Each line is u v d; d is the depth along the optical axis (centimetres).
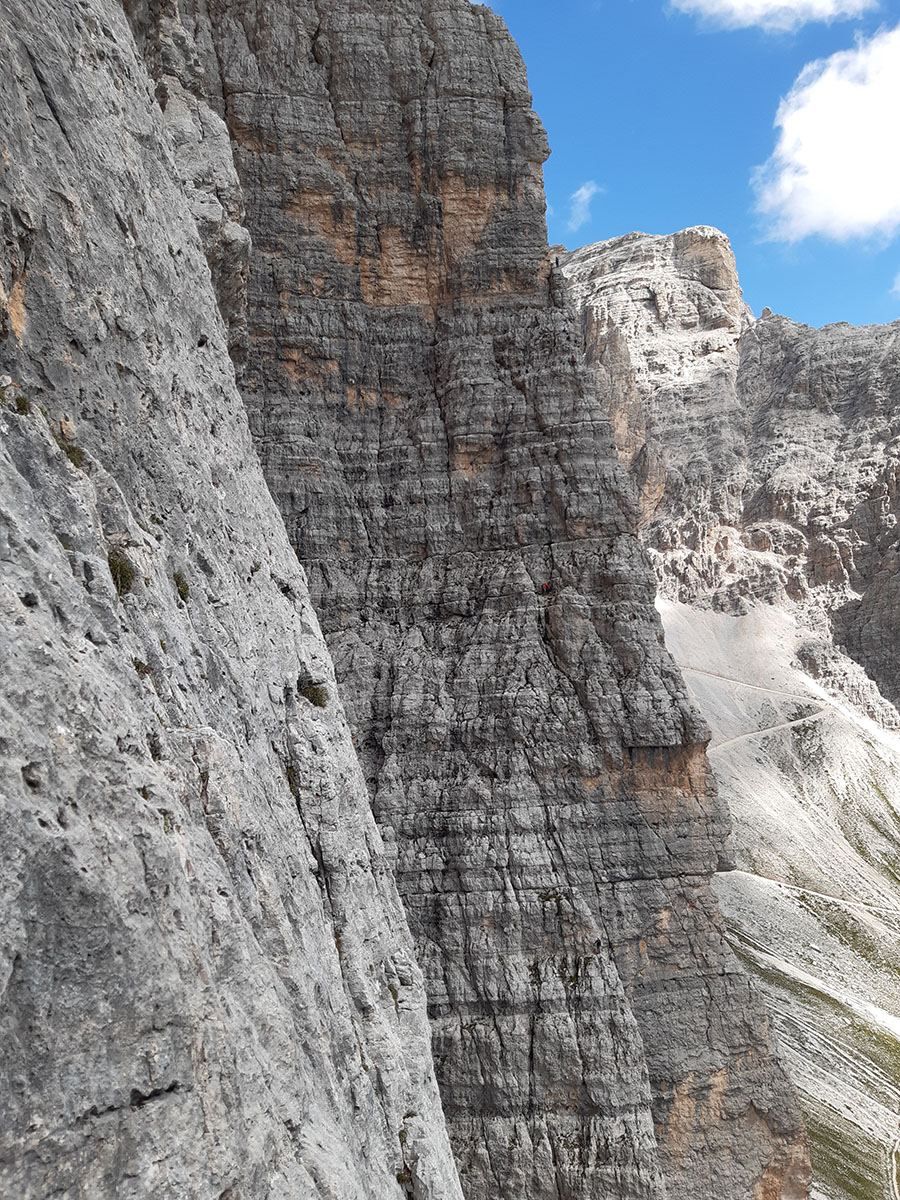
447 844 5575
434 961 5316
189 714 1678
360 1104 2089
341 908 2477
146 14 3338
